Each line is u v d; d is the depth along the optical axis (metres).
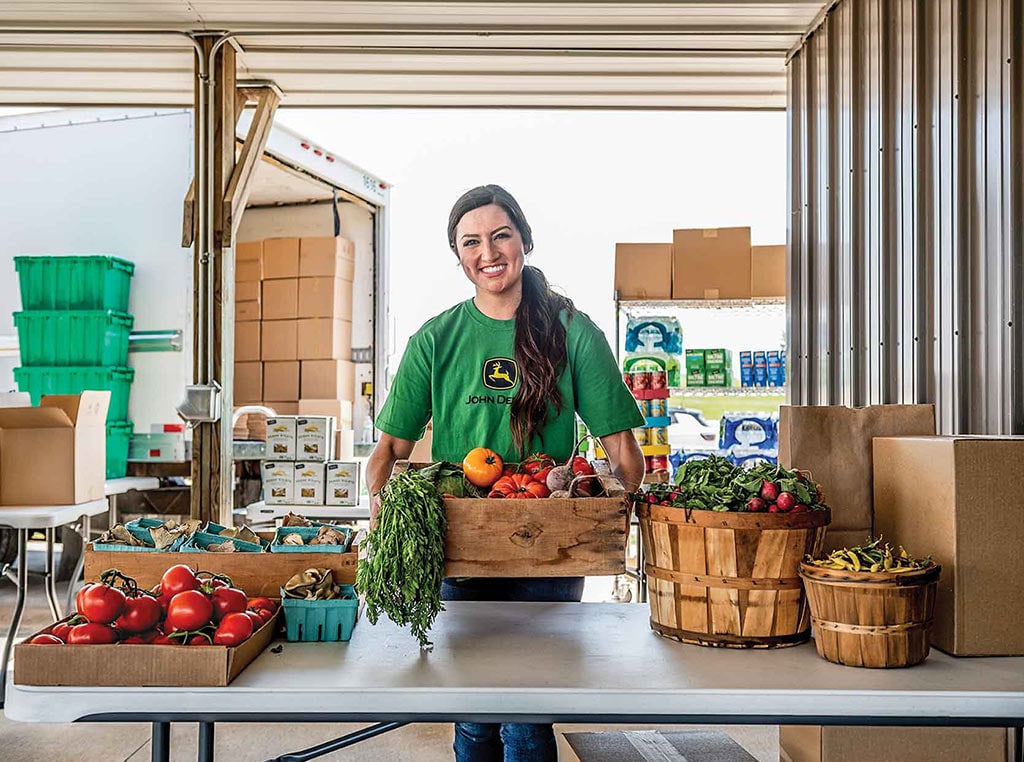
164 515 5.98
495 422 2.37
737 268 5.43
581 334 2.39
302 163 6.61
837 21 3.91
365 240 7.66
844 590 1.71
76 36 4.45
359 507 5.71
